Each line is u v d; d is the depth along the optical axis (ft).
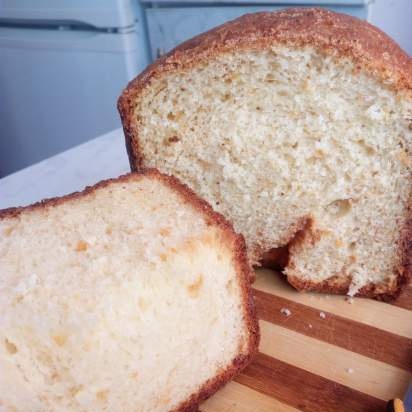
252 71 0.64
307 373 0.59
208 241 0.55
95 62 1.31
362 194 0.67
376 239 0.68
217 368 0.57
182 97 0.67
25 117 1.53
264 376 0.59
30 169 1.04
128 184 0.66
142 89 0.67
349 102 0.63
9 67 1.46
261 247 0.75
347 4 1.03
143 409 0.53
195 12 1.23
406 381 0.57
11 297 0.49
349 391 0.56
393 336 0.63
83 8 1.25
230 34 0.63
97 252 0.54
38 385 0.48
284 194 0.71
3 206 0.91
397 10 1.14
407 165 0.63
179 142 0.71
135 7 1.28
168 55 0.67
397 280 0.69
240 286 0.58
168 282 0.52
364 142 0.64
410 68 0.62
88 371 0.48
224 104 0.67
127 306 0.49
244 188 0.72
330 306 0.69
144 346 0.50
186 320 0.53
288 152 0.68
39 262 0.54
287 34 0.60
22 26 1.41
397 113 0.61
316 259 0.71
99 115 1.39
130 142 0.72
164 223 0.58
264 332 0.65
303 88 0.63
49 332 0.48
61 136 1.50
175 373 0.54
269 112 0.66
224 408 0.55
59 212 0.62
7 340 0.47
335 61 0.60
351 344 0.62
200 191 0.74
